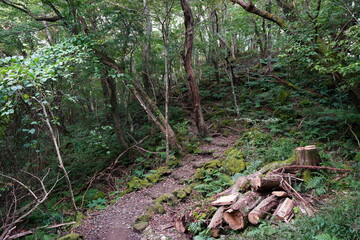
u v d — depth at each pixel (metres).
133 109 14.86
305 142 7.59
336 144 7.27
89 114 15.51
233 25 12.92
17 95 4.79
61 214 6.47
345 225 3.26
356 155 6.10
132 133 12.55
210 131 11.22
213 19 14.23
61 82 7.66
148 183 7.33
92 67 8.68
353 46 5.58
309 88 11.82
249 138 8.89
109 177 9.00
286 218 3.81
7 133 5.79
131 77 9.24
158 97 15.84
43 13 11.46
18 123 5.78
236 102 12.97
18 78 4.55
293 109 10.32
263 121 9.72
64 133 13.16
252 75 15.45
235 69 17.98
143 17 9.81
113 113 10.78
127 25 9.91
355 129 7.50
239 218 3.93
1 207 6.41
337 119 8.20
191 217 4.37
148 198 6.38
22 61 5.28
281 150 6.67
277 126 9.17
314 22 7.59
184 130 10.92
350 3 7.10
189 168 8.02
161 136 11.18
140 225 4.77
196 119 10.72
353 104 8.45
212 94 15.26
